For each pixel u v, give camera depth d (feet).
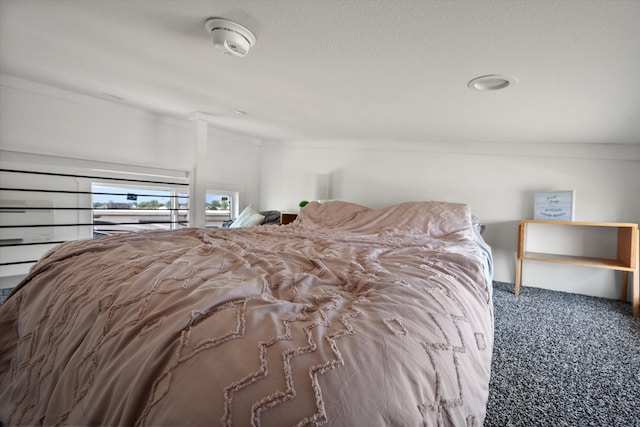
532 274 10.00
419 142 11.28
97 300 2.57
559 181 9.65
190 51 5.34
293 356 1.67
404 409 1.60
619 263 8.11
